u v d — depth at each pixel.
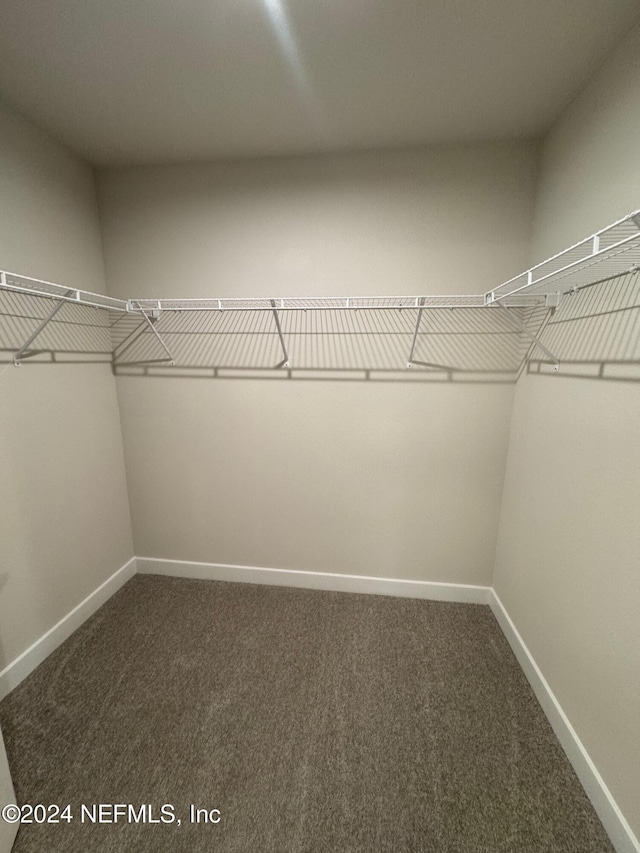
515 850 0.99
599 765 1.08
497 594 1.92
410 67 1.20
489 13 1.00
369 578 2.10
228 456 2.08
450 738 1.28
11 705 1.41
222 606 1.99
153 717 1.36
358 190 1.71
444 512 1.96
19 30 1.05
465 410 1.84
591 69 1.19
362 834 1.02
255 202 1.78
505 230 1.66
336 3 0.97
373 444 1.94
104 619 1.88
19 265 1.48
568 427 1.30
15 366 1.48
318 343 1.87
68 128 1.54
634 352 0.99
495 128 1.52
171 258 1.89
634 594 0.97
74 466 1.80
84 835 1.03
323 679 1.52
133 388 2.07
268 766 1.19
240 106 1.40
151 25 1.04
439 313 1.76
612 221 1.10
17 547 1.51
